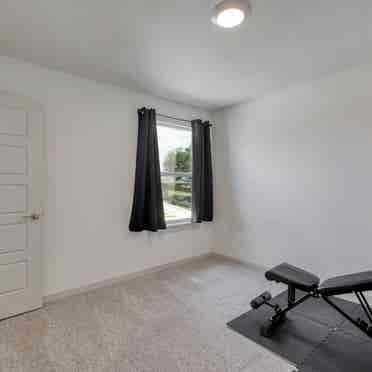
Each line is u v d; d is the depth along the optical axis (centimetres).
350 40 201
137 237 318
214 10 164
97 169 283
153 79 278
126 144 306
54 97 253
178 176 375
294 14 169
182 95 327
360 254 249
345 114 257
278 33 191
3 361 168
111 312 231
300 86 292
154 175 317
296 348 182
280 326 210
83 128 272
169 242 353
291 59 233
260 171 338
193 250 382
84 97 272
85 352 177
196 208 369
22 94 234
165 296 264
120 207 302
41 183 238
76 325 210
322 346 185
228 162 381
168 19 175
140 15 170
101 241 287
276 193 320
